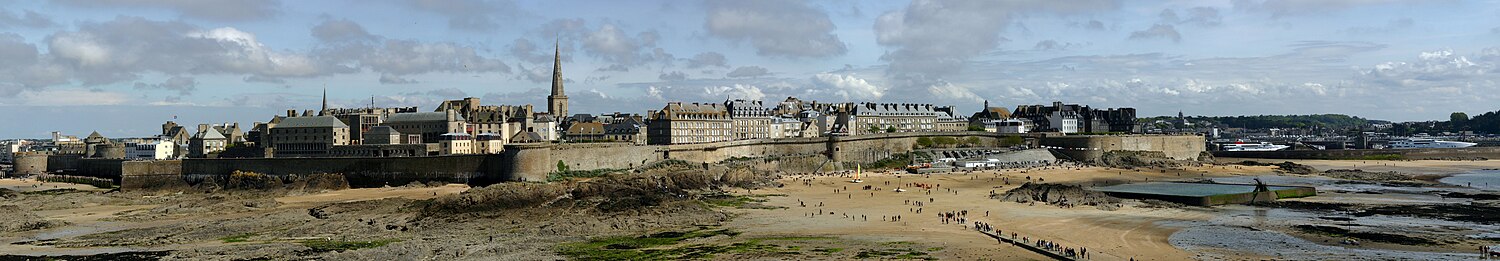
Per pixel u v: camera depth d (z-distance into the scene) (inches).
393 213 6387.8
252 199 7682.1
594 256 4547.2
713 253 4616.1
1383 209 6604.3
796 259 4439.0
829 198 7500.0
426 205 6589.6
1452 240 5044.3
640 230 5502.0
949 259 4458.7
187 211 6781.5
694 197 7431.1
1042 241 4997.5
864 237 5182.1
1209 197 7007.9
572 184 7716.5
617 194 7258.9
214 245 5034.5
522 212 6181.1
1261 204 7017.7
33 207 7209.6
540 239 5137.8
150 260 4579.2
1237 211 6525.6
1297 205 6934.1
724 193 7864.2
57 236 5541.3
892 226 5698.8
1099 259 4480.8
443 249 4749.0
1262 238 5177.2
